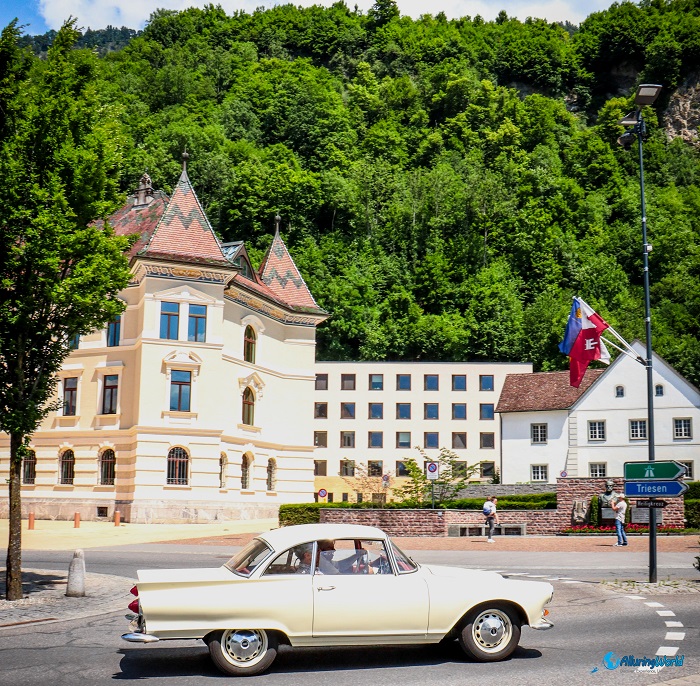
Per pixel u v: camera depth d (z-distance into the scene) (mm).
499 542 33938
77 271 19500
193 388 48344
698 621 15508
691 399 61281
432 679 11344
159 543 35438
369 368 82750
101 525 45312
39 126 19766
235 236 109938
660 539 33875
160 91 136250
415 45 186875
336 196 116375
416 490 46438
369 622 12031
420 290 109188
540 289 113000
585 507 38000
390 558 12453
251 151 124125
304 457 56156
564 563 26484
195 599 11672
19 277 19438
